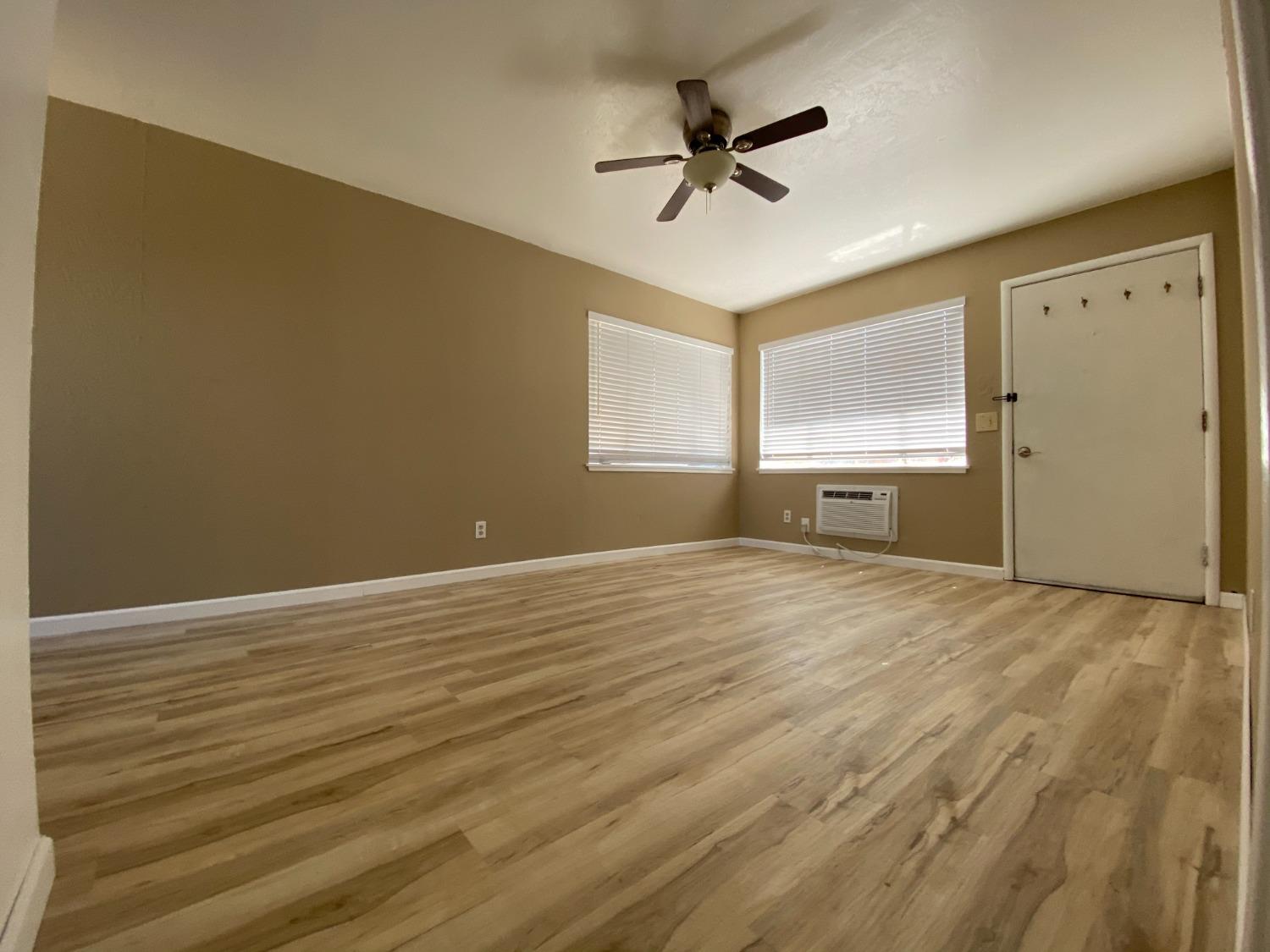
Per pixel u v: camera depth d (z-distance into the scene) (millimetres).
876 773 1182
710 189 2402
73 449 2201
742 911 806
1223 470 2670
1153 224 2869
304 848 950
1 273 698
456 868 900
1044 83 2133
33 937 727
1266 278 412
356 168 2748
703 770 1197
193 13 1804
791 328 4723
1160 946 738
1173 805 1060
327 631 2242
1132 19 1826
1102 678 1722
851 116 2324
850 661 1888
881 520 3967
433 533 3203
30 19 754
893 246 3645
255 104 2260
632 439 4289
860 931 770
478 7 1800
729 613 2549
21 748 752
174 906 817
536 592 3004
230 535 2543
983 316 3514
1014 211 3125
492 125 2404
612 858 922
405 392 3094
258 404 2621
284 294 2697
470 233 3352
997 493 3436
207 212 2492
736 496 5137
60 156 2186
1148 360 2885
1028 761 1229
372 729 1392
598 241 3605
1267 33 407
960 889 851
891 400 4008
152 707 1522
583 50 1985
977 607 2660
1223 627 2285
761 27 1887
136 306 2324
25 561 775
